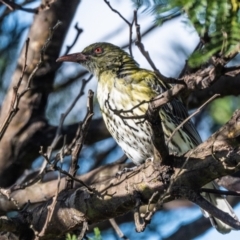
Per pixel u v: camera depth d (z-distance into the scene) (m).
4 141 14.27
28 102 14.25
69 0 13.88
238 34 6.02
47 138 14.29
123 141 12.13
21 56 14.02
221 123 14.16
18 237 10.05
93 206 9.54
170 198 8.98
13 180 14.34
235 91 13.80
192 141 12.24
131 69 12.59
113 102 12.03
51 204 9.64
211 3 6.00
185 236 14.04
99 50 13.22
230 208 11.12
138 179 9.12
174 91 7.77
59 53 14.05
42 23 13.91
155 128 8.35
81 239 9.38
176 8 6.11
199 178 8.62
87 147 15.07
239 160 8.34
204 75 7.27
